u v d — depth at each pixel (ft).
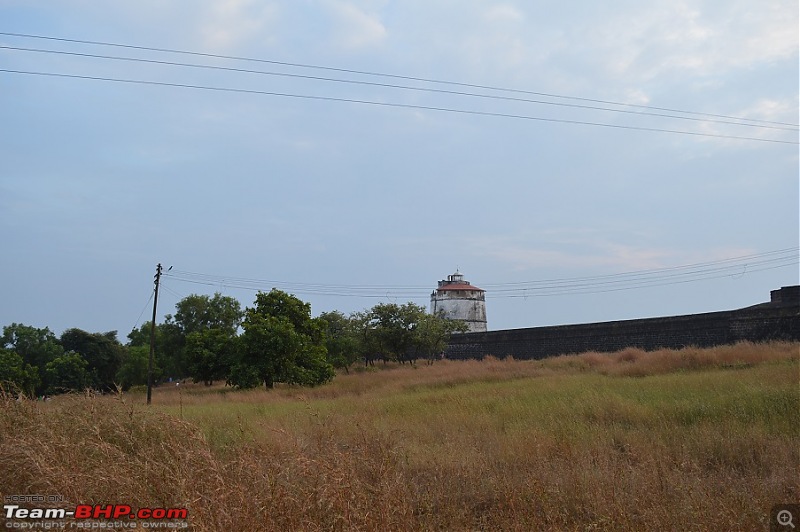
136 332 261.03
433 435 40.78
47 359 181.47
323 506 18.97
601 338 131.75
